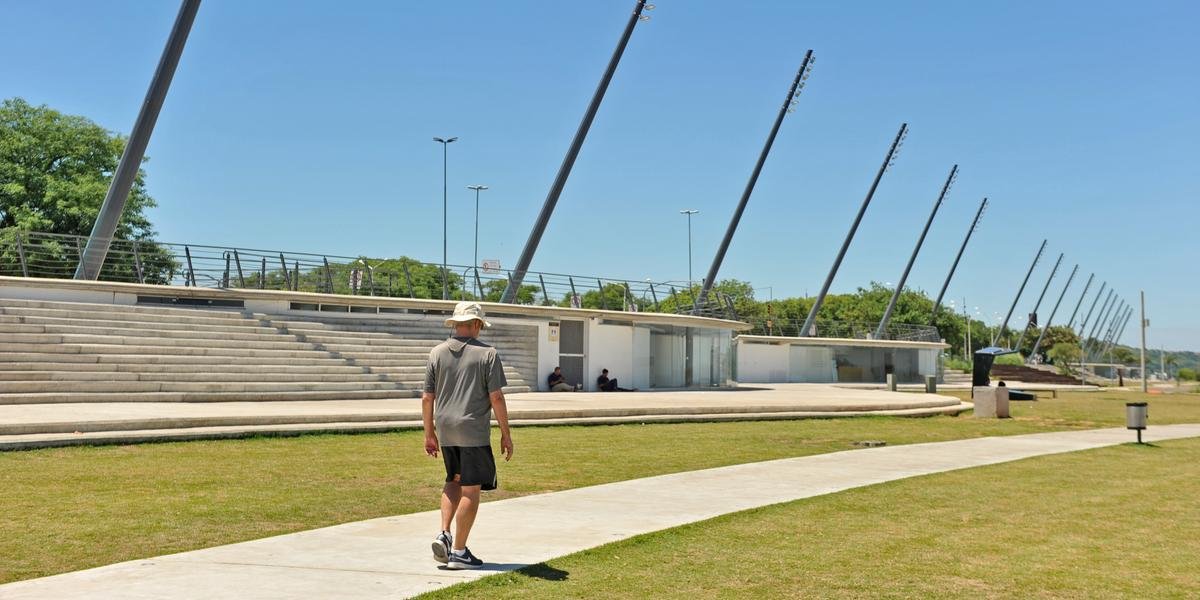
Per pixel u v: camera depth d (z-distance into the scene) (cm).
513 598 663
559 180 4375
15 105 5150
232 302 3191
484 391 755
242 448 1602
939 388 6750
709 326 4841
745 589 709
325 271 3634
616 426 2330
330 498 1129
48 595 646
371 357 3100
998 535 970
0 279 2747
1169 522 1080
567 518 1007
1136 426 2164
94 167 5247
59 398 2184
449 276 3966
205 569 736
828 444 1984
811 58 5684
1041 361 15712
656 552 836
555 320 3931
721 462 1605
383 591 668
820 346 6944
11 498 1080
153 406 2077
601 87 4488
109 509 1020
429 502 1116
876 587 728
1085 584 759
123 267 3406
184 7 3003
